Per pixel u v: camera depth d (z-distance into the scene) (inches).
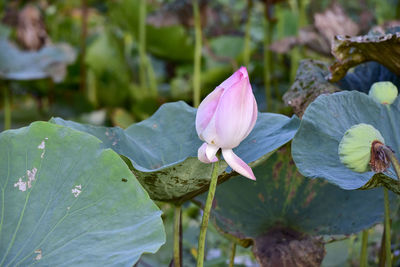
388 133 53.2
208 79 153.4
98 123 153.9
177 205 56.0
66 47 144.2
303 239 59.6
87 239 47.6
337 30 104.3
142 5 152.3
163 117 58.7
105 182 48.9
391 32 62.3
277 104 136.2
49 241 47.6
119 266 46.0
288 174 60.4
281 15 144.1
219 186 60.8
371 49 57.5
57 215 48.3
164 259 81.6
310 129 51.4
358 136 48.1
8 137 49.0
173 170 51.3
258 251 59.3
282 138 53.0
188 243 83.3
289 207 60.6
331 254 75.6
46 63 137.5
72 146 49.4
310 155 51.0
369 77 62.2
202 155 46.9
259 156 52.4
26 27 138.4
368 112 53.3
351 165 48.4
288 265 58.7
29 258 47.0
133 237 47.6
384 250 59.4
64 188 48.8
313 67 62.0
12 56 136.8
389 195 59.5
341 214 59.8
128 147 55.7
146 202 48.7
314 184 60.5
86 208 48.5
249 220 60.6
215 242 83.4
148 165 55.9
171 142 57.3
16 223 47.8
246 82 45.7
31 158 48.9
